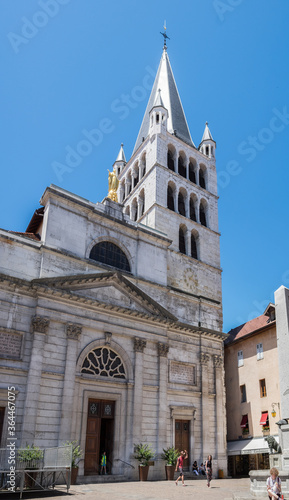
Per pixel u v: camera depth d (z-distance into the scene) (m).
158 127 49.41
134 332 33.56
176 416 34.31
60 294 29.75
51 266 30.95
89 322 31.05
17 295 28.48
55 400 27.52
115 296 33.41
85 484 25.59
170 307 38.50
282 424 18.62
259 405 39.47
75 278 30.61
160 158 47.81
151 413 32.47
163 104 54.50
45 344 28.30
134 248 37.91
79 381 29.25
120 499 18.66
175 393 34.97
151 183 46.50
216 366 38.88
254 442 38.03
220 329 41.75
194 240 47.09
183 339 37.66
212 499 18.86
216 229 49.69
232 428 42.34
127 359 32.47
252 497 16.92
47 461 22.78
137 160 52.66
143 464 29.36
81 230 34.19
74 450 26.03
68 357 28.86
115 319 32.75
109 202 37.78
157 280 38.34
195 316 40.25
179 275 42.09
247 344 43.31
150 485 25.98
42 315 28.66
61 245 32.34
